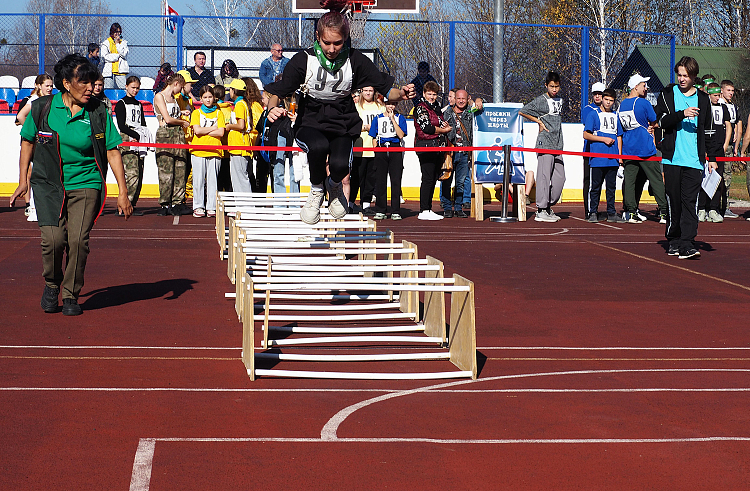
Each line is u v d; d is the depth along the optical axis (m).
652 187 13.98
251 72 19.17
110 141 6.29
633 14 33.00
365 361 5.47
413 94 5.90
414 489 3.31
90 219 6.32
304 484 3.34
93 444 3.74
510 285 8.12
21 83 17.64
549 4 33.09
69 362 5.12
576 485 3.38
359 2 17.12
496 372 5.17
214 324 6.26
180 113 13.23
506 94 21.28
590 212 14.01
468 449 3.78
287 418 4.18
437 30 22.14
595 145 13.80
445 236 11.76
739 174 27.55
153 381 4.78
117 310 6.65
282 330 6.07
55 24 17.56
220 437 3.87
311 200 5.99
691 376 5.11
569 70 19.95
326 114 5.71
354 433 3.97
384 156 13.70
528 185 14.34
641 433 4.03
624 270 9.10
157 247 10.09
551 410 4.38
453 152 14.39
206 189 13.53
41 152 6.16
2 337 5.67
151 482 3.32
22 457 3.56
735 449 3.82
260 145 13.35
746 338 6.15
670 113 9.49
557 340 6.01
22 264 8.67
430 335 6.14
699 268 9.30
